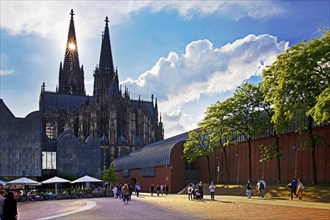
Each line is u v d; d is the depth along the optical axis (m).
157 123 184.12
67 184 117.12
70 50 194.25
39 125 109.56
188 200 50.19
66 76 191.75
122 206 42.00
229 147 78.25
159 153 92.00
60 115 163.88
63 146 123.62
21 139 107.19
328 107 35.03
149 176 97.19
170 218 27.80
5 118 106.12
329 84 37.84
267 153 56.50
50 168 120.88
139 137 170.25
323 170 52.97
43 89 170.88
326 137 52.62
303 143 52.91
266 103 59.75
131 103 172.25
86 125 161.88
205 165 85.81
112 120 162.38
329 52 39.34
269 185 56.22
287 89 42.19
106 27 198.12
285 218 25.16
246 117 62.66
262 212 29.72
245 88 62.72
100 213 33.91
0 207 17.30
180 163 85.69
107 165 157.62
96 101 165.25
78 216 31.62
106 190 75.62
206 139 74.94
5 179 103.56
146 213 32.47
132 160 112.31
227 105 63.81
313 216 25.72
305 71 40.25
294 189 43.41
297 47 44.44
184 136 101.19
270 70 47.22
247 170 71.62
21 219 30.67
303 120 46.91
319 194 42.84
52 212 37.78
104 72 193.38
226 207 35.75
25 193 70.81
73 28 196.12
